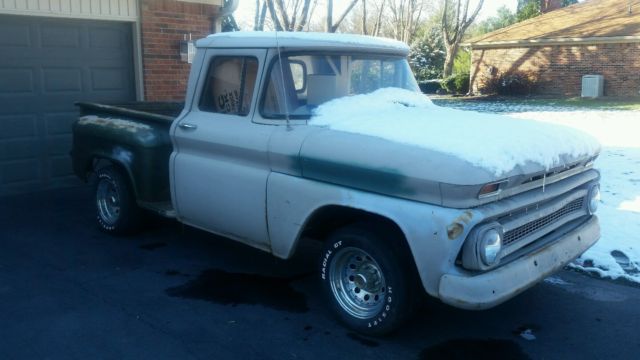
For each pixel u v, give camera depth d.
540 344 4.21
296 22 16.38
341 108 4.61
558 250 4.16
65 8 8.52
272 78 4.64
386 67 5.24
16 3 8.05
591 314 4.70
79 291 5.04
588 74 29.14
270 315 4.61
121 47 9.33
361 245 4.09
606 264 5.63
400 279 3.96
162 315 4.59
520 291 3.79
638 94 27.73
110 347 4.08
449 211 3.60
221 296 4.97
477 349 4.12
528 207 3.98
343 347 4.12
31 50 8.38
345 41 4.91
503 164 3.65
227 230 5.02
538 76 31.02
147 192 5.91
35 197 8.33
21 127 8.43
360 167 3.95
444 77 39.16
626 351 4.12
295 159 4.34
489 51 33.00
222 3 10.24
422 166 3.67
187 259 5.86
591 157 4.64
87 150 6.55
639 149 12.05
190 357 3.97
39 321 4.46
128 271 5.52
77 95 8.93
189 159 5.23
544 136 4.21
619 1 32.19
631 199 7.88
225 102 5.05
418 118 4.50
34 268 5.57
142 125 6.01
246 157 4.73
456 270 3.61
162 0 9.51
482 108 24.33
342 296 4.35
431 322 4.52
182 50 9.81
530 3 41.44
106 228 6.56
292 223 4.41
